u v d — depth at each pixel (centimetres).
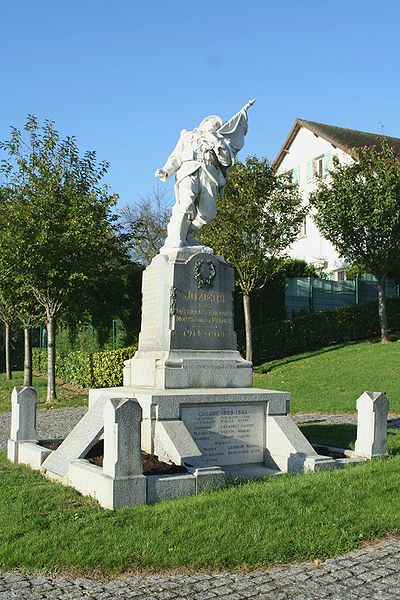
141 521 641
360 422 953
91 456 851
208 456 898
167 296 1005
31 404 1019
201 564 554
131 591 509
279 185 2505
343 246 2611
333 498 710
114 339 2758
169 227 1093
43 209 1984
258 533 606
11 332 3528
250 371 1017
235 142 1127
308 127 3788
